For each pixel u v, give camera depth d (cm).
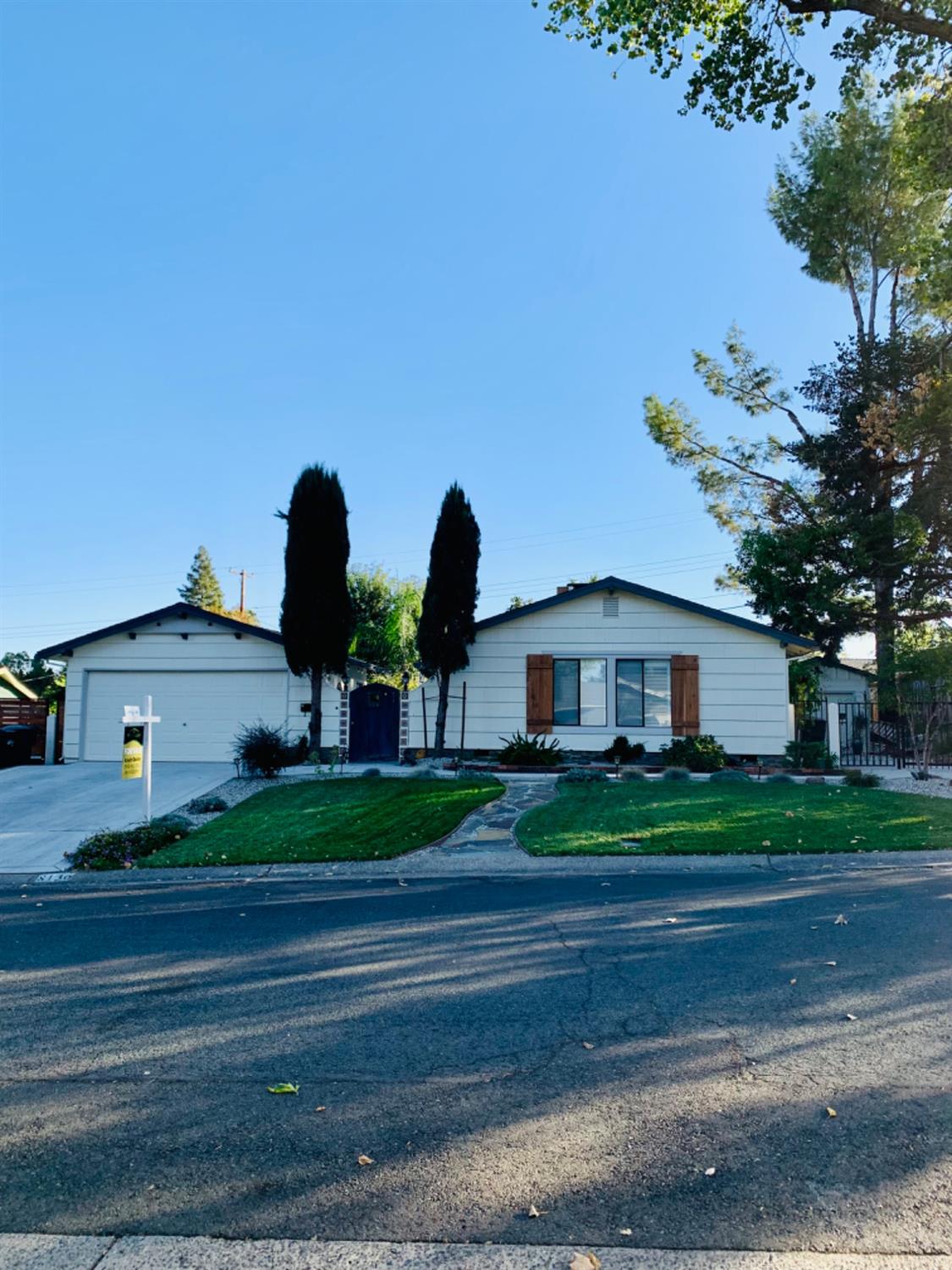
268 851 1084
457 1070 420
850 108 2498
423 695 1950
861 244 2661
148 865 1044
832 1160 329
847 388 2531
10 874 1037
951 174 1533
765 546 2522
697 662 1908
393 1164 332
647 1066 420
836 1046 441
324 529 1866
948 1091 387
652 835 1116
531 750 1816
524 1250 279
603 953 618
